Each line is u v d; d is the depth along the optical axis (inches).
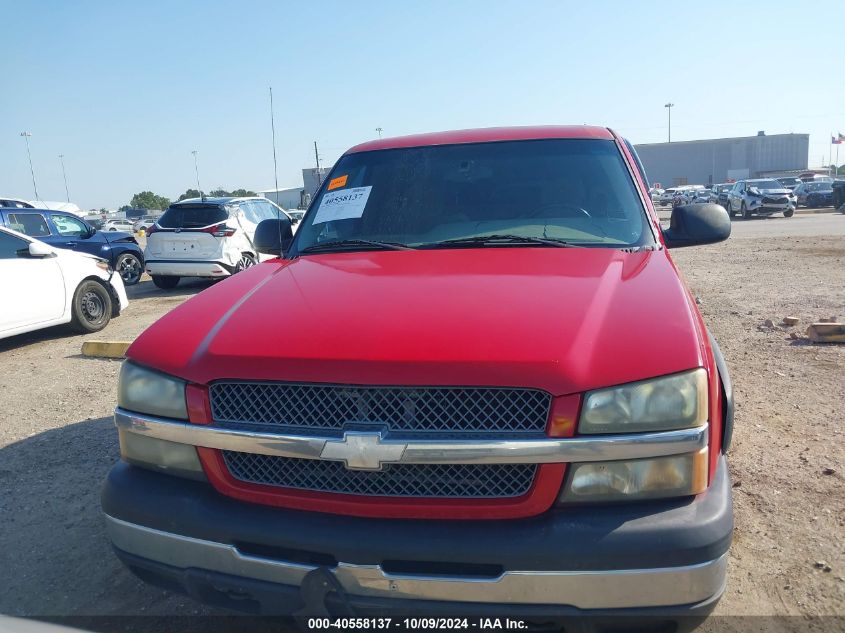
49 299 308.8
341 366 82.0
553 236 126.8
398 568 79.6
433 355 81.0
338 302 97.6
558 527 76.8
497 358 80.0
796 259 523.8
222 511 85.3
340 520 81.7
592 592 75.8
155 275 485.4
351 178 149.8
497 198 136.3
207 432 86.6
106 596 115.3
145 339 98.2
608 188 134.5
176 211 487.5
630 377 79.5
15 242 301.7
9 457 177.8
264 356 85.9
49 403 223.9
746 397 199.9
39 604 113.5
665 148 3129.9
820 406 189.8
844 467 151.7
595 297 93.8
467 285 100.1
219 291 112.0
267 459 85.7
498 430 79.3
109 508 92.5
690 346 83.0
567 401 78.2
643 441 77.7
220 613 109.6
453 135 155.4
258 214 528.4
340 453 80.0
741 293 374.3
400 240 131.6
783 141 3080.7
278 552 83.4
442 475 80.4
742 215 1247.5
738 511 135.1
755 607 106.4
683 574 75.2
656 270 106.2
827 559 118.0
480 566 77.8
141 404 93.0
